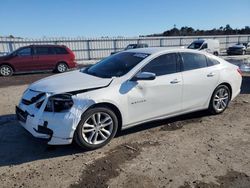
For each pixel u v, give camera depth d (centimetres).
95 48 3550
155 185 342
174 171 375
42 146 453
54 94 415
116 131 462
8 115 629
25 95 468
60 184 345
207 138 488
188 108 553
